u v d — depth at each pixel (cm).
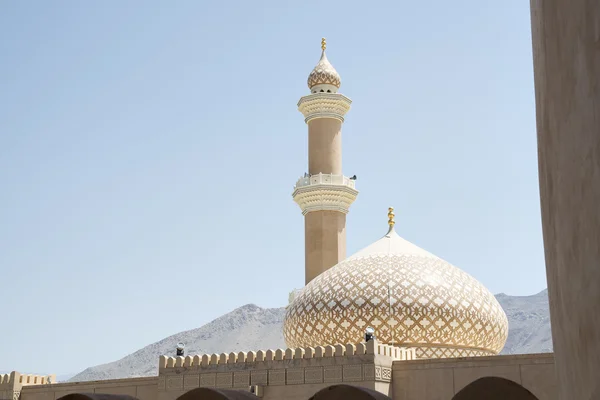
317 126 4403
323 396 2294
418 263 3011
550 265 398
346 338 2892
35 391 3097
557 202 340
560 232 334
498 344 3052
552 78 336
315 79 4531
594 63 252
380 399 2123
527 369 2184
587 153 266
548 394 2130
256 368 2544
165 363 2748
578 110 278
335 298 2934
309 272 4144
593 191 260
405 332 2844
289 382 2466
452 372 2317
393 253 3088
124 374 15938
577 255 291
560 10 308
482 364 2270
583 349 286
